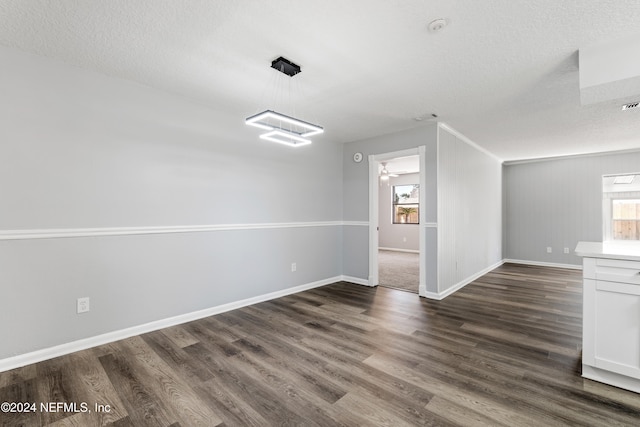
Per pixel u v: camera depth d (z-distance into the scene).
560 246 6.51
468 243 5.11
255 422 1.69
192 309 3.29
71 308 2.54
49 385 2.04
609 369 2.04
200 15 1.91
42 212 2.41
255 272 3.90
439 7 1.83
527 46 2.24
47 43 2.23
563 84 2.89
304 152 4.57
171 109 3.13
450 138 4.45
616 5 1.78
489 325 3.12
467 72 2.66
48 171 2.44
